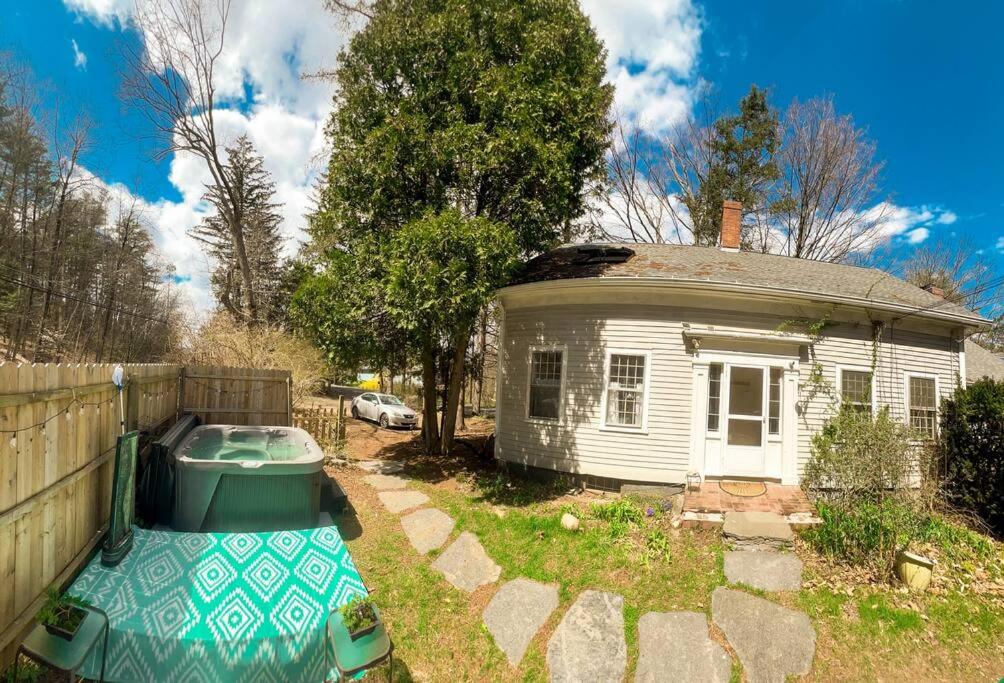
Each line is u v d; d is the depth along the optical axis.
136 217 30.11
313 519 7.59
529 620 6.84
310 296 12.83
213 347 18.11
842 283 12.23
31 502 4.26
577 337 11.30
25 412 4.18
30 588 4.34
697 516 8.55
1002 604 7.20
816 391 10.89
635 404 10.80
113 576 5.54
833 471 8.77
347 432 17.67
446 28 11.27
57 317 28.12
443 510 9.66
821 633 6.51
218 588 5.74
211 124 23.28
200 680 4.94
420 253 9.53
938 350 12.48
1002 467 9.70
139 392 7.55
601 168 12.59
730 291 10.36
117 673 4.77
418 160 11.09
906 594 7.16
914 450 9.84
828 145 26.88
